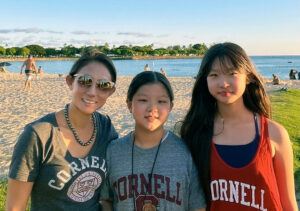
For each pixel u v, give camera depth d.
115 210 0.82
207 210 0.81
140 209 0.78
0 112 3.70
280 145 0.79
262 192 0.75
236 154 0.78
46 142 0.73
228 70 0.79
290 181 0.78
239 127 0.82
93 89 0.77
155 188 0.78
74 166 0.75
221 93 0.80
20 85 6.90
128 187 0.79
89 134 0.79
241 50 0.82
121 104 4.35
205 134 0.83
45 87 6.54
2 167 1.87
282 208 0.77
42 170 0.73
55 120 0.75
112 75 0.80
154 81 0.78
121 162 0.80
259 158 0.77
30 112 3.74
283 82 9.24
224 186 0.78
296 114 3.54
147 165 0.79
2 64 14.78
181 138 0.85
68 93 5.51
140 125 0.79
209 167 0.79
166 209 0.77
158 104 0.79
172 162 0.79
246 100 0.85
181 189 0.78
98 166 0.78
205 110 0.85
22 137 0.72
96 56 0.79
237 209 0.77
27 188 0.72
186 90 6.33
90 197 0.77
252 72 0.83
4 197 1.41
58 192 0.74
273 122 0.81
